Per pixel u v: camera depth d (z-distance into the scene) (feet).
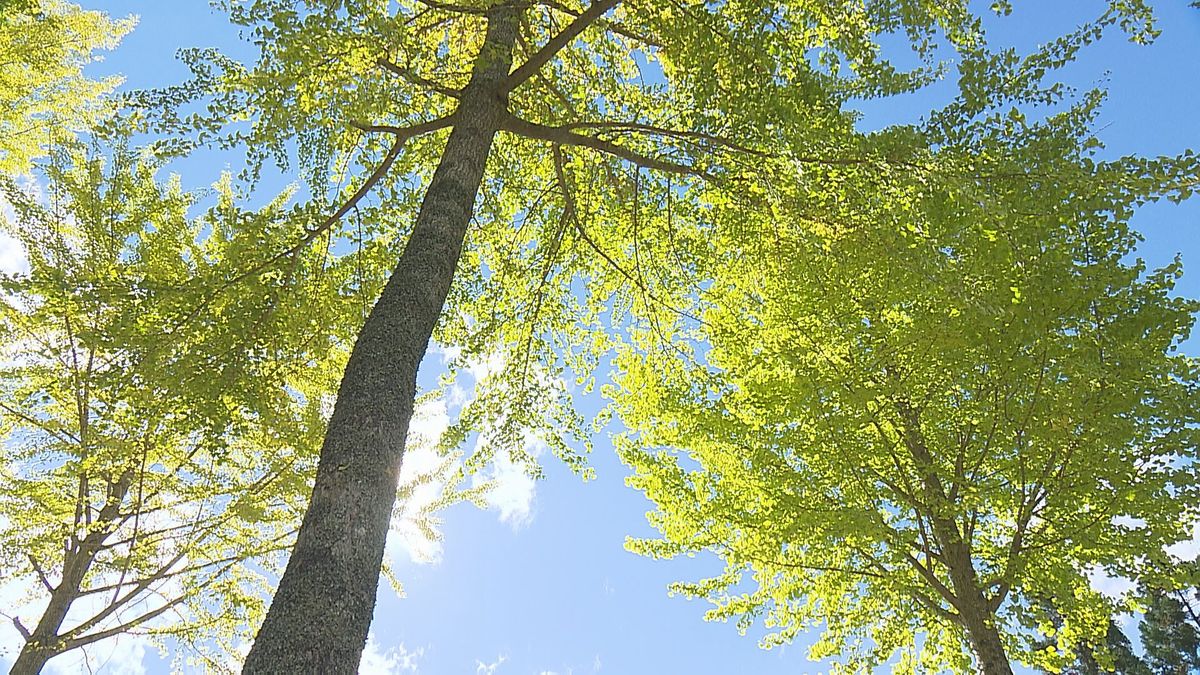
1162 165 13.80
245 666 8.61
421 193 23.54
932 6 16.48
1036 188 15.42
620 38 24.77
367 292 21.49
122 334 16.83
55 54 34.47
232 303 17.98
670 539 26.32
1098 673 45.85
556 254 26.40
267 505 24.30
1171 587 20.25
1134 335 19.38
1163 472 19.45
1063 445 20.53
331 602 9.28
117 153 23.94
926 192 15.80
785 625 26.61
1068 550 21.06
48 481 22.62
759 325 25.67
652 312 26.86
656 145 24.02
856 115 18.31
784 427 23.58
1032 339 16.47
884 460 23.09
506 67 19.24
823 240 18.66
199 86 16.78
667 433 26.99
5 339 22.56
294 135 17.10
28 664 19.84
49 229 22.49
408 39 19.72
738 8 18.49
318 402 25.84
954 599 21.42
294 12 14.93
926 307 21.30
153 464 24.68
